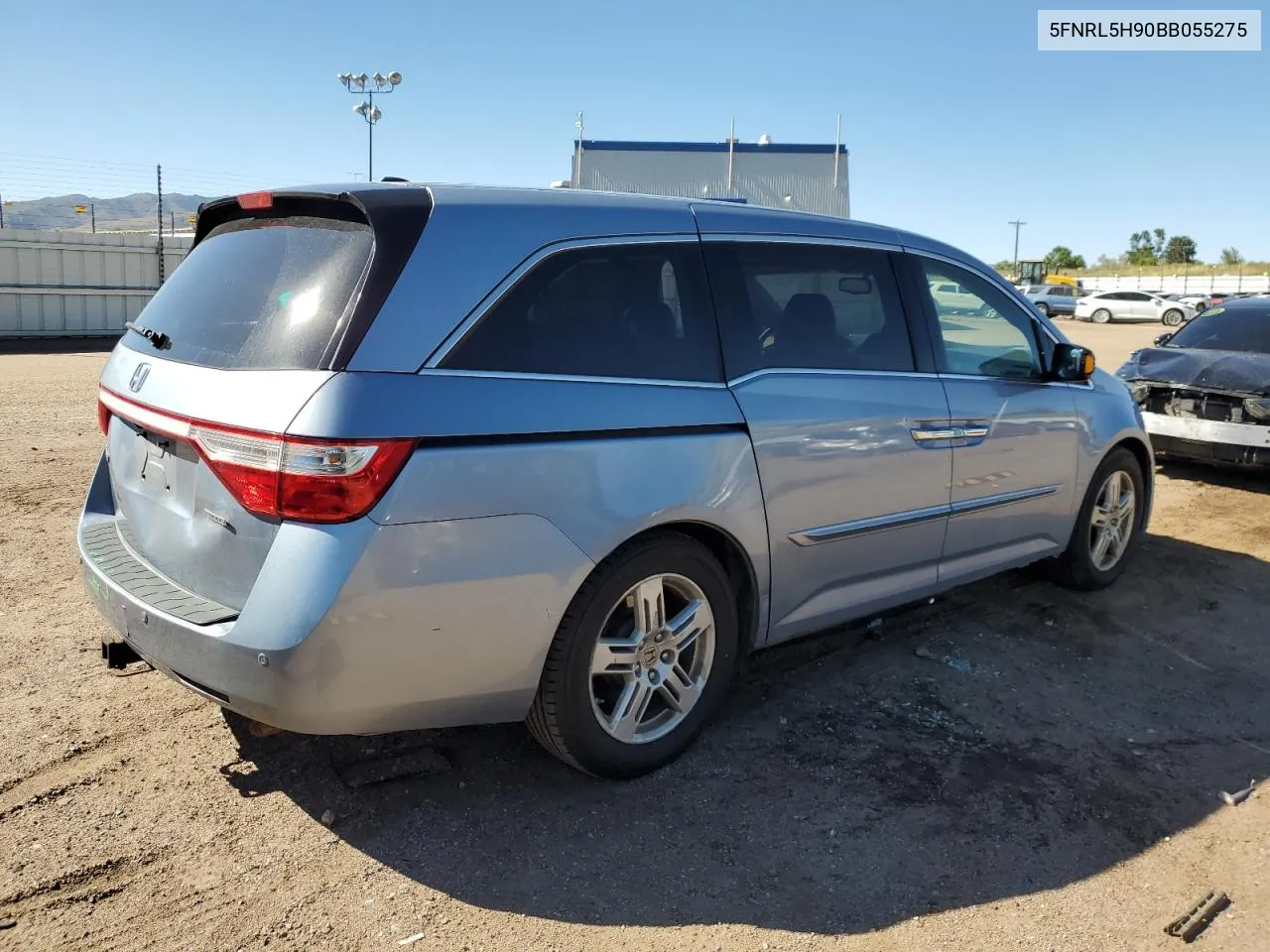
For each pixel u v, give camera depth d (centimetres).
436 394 263
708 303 334
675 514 308
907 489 388
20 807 296
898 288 401
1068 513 482
